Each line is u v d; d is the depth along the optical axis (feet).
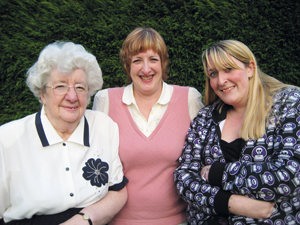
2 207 4.63
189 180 5.03
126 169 5.90
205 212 4.69
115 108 6.20
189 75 9.61
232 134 5.19
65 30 9.55
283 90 4.87
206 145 5.39
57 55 4.44
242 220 4.42
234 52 4.86
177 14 9.37
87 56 4.79
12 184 4.49
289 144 4.23
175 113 6.07
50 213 4.56
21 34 9.80
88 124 5.30
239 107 5.32
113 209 5.12
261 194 4.13
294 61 9.36
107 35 9.56
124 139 5.82
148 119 6.03
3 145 4.50
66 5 9.61
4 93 10.09
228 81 5.00
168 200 5.86
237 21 9.14
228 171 4.50
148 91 5.92
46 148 4.69
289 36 9.19
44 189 4.42
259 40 9.16
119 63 9.63
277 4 9.20
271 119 4.61
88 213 4.65
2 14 10.11
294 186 3.98
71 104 4.60
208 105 6.08
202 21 9.24
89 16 9.57
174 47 9.43
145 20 9.59
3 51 9.77
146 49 5.59
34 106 9.91
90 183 4.87
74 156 4.86
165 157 5.76
